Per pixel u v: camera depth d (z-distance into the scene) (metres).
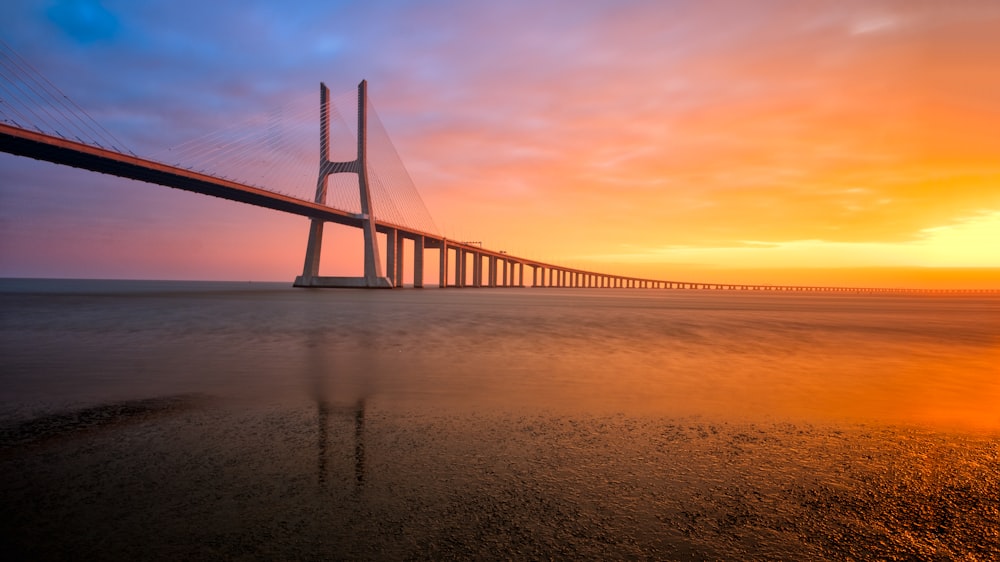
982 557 4.27
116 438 7.16
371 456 6.48
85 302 55.12
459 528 4.61
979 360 17.52
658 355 17.58
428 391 10.74
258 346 18.44
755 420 8.64
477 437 7.39
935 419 8.87
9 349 16.92
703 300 118.88
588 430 7.85
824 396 10.88
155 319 31.02
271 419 8.30
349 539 4.39
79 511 4.86
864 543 4.46
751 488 5.61
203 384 11.27
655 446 7.07
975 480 5.93
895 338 26.05
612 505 5.13
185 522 4.66
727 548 4.34
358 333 23.92
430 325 29.42
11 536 4.38
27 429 7.61
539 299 94.12
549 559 4.12
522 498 5.26
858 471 6.19
